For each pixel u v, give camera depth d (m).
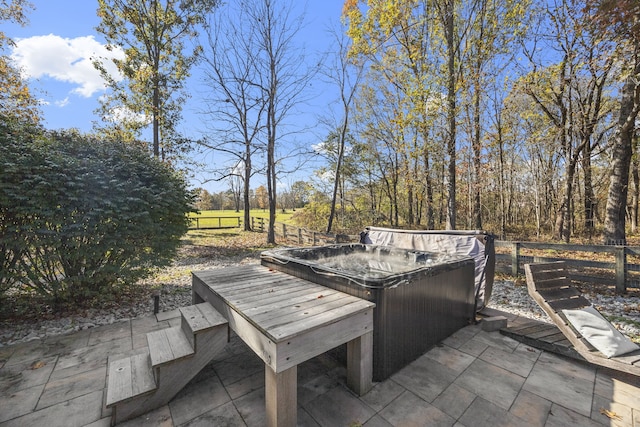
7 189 2.72
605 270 5.50
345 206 14.06
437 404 1.74
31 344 2.58
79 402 1.79
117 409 1.59
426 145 8.55
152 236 3.72
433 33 8.49
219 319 2.01
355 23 9.00
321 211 14.04
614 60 5.27
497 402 1.75
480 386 1.92
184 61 10.45
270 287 2.36
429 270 2.41
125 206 3.30
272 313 1.74
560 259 4.49
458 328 2.84
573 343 2.10
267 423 1.53
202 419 1.63
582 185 11.23
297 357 1.49
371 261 3.72
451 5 7.32
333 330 1.66
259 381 2.01
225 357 2.34
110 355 2.39
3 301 3.16
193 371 1.83
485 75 7.82
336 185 11.07
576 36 6.44
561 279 2.60
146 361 1.98
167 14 9.91
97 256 3.31
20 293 3.34
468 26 7.73
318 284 2.45
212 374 2.10
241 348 2.49
